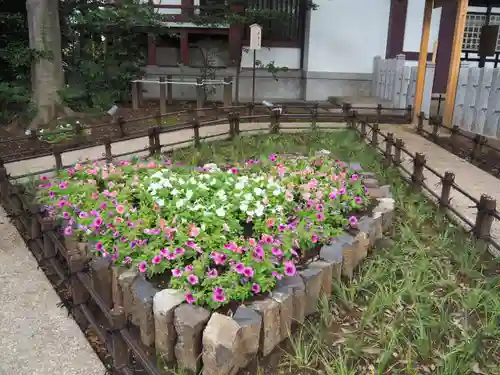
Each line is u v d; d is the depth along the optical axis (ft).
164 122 33.24
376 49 43.16
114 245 11.09
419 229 14.98
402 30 42.57
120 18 37.88
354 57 43.29
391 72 38.88
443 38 43.80
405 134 29.78
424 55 32.35
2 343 9.53
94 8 38.01
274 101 42.14
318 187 14.70
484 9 45.52
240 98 43.19
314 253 11.84
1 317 10.36
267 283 9.74
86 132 28.99
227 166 19.40
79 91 35.17
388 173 20.07
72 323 10.23
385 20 42.57
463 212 16.60
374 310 10.56
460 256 12.69
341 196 14.37
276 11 41.19
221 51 44.57
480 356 9.23
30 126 30.04
